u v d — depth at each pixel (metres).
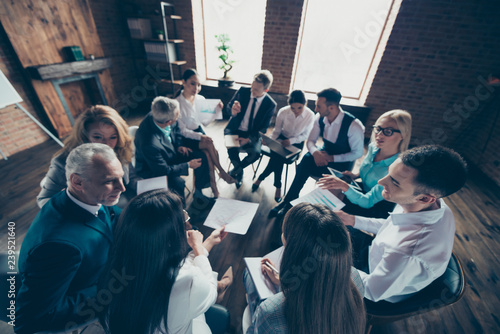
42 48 2.92
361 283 0.74
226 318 1.01
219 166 2.15
